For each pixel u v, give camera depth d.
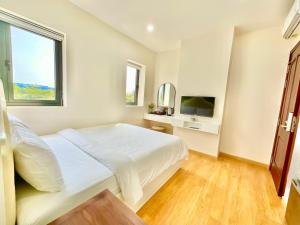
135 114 3.65
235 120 2.79
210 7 1.97
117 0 1.96
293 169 1.58
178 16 2.24
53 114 2.08
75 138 1.71
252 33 2.55
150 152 1.55
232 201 1.63
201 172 2.25
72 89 2.26
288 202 1.38
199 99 2.89
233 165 2.54
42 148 0.84
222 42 2.61
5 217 0.60
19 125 0.93
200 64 2.89
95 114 2.67
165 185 1.86
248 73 2.62
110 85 2.88
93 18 2.39
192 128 2.88
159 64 4.02
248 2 1.82
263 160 2.55
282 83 2.34
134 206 1.33
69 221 0.60
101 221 0.60
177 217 1.38
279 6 1.85
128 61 3.32
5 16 1.56
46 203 0.78
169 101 3.86
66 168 1.12
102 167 1.17
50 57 2.04
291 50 2.12
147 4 2.00
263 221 1.39
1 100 0.65
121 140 1.91
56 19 1.95
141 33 2.91
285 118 1.99
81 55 2.31
